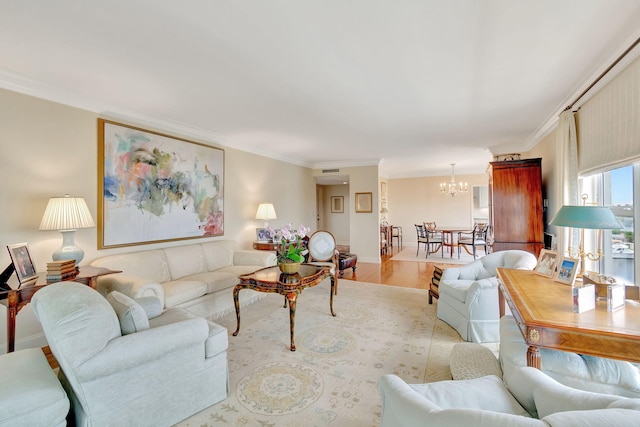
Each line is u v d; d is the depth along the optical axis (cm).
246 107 324
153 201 360
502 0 159
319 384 209
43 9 162
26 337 256
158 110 333
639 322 142
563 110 322
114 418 148
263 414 179
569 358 156
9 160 247
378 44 203
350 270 596
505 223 437
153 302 208
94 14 167
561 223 202
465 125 396
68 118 284
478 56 219
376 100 305
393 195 980
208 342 187
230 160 484
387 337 284
